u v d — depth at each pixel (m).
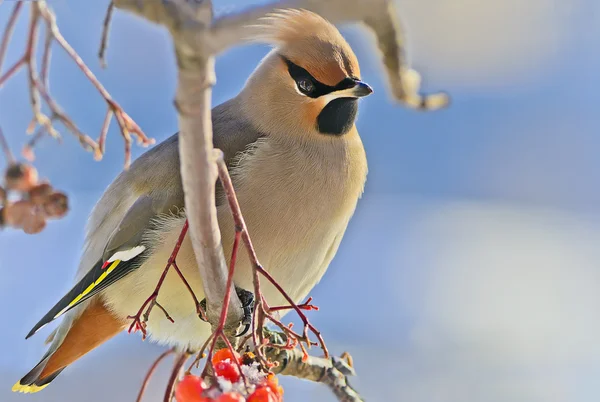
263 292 8.80
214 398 5.99
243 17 4.75
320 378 8.78
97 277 8.92
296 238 8.75
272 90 8.91
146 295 8.80
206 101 5.47
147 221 8.84
